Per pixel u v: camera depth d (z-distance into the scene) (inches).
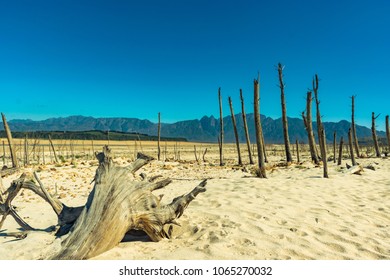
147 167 960.9
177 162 1235.9
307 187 419.8
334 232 242.7
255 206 315.3
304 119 987.3
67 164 930.1
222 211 297.1
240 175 734.5
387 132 1337.4
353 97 1277.1
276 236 230.7
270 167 801.6
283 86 1016.2
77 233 202.1
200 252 203.3
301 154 1977.1
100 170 223.9
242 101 1107.9
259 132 569.9
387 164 858.8
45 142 3344.0
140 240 234.7
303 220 273.0
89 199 218.5
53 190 532.7
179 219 271.4
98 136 6043.3
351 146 786.2
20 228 283.7
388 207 327.9
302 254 201.8
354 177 530.9
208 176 720.3
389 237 238.5
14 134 3806.6
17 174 724.7
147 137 7810.0
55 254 192.4
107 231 202.5
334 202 342.3
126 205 215.3
